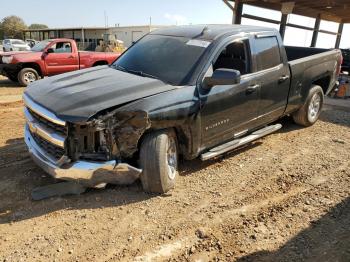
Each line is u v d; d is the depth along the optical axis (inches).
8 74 518.9
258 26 225.0
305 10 609.9
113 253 127.3
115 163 148.3
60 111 144.9
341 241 138.5
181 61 182.9
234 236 139.3
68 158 147.5
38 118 160.7
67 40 542.0
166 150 161.0
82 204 156.9
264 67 211.8
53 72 534.0
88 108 144.8
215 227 144.6
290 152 229.9
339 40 761.6
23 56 509.7
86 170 146.5
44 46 549.6
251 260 126.0
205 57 180.5
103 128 144.5
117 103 148.4
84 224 143.1
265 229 144.6
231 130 195.8
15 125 273.7
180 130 167.6
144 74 183.3
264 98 212.4
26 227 140.0
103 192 166.9
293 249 132.7
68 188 165.2
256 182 185.8
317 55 267.7
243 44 201.2
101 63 569.6
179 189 173.8
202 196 168.6
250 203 164.4
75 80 177.8
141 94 157.0
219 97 179.6
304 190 179.0
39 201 157.8
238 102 192.4
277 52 224.4
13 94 438.0
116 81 171.6
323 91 295.3
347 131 279.6
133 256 126.3
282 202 166.2
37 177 179.2
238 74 165.2
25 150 215.9
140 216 149.7
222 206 160.6
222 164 205.9
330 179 192.5
